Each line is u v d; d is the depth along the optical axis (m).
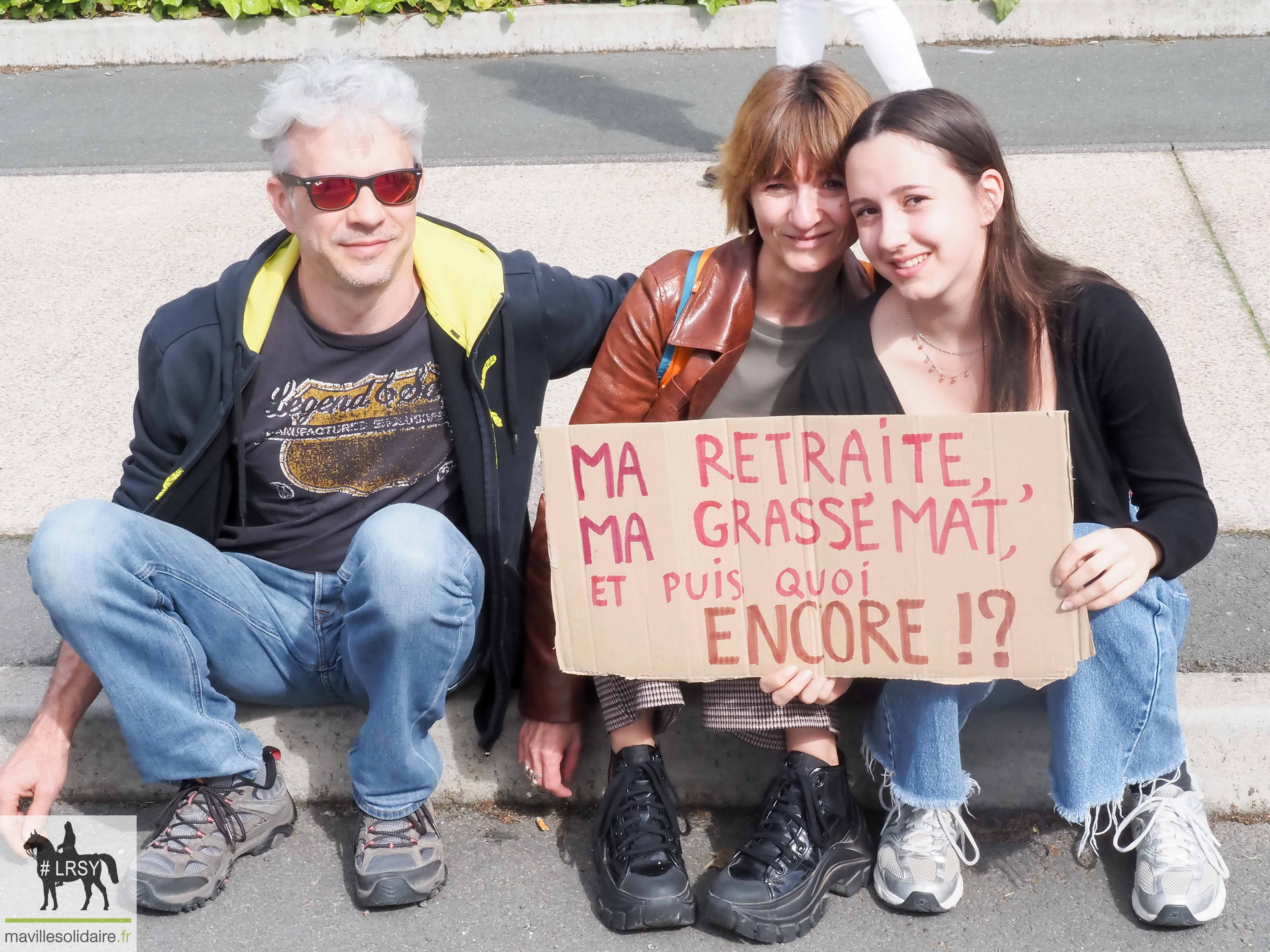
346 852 2.45
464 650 2.23
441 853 2.33
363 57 2.19
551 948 2.21
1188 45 6.46
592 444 2.06
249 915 2.30
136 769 2.58
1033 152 5.16
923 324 2.21
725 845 2.44
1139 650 2.06
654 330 2.29
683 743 2.49
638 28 6.86
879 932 2.21
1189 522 2.03
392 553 2.08
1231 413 3.37
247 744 2.38
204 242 4.75
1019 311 2.09
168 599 2.21
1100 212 4.55
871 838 2.41
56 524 2.09
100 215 5.05
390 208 2.11
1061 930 2.19
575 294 2.40
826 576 2.07
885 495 2.01
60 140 5.95
